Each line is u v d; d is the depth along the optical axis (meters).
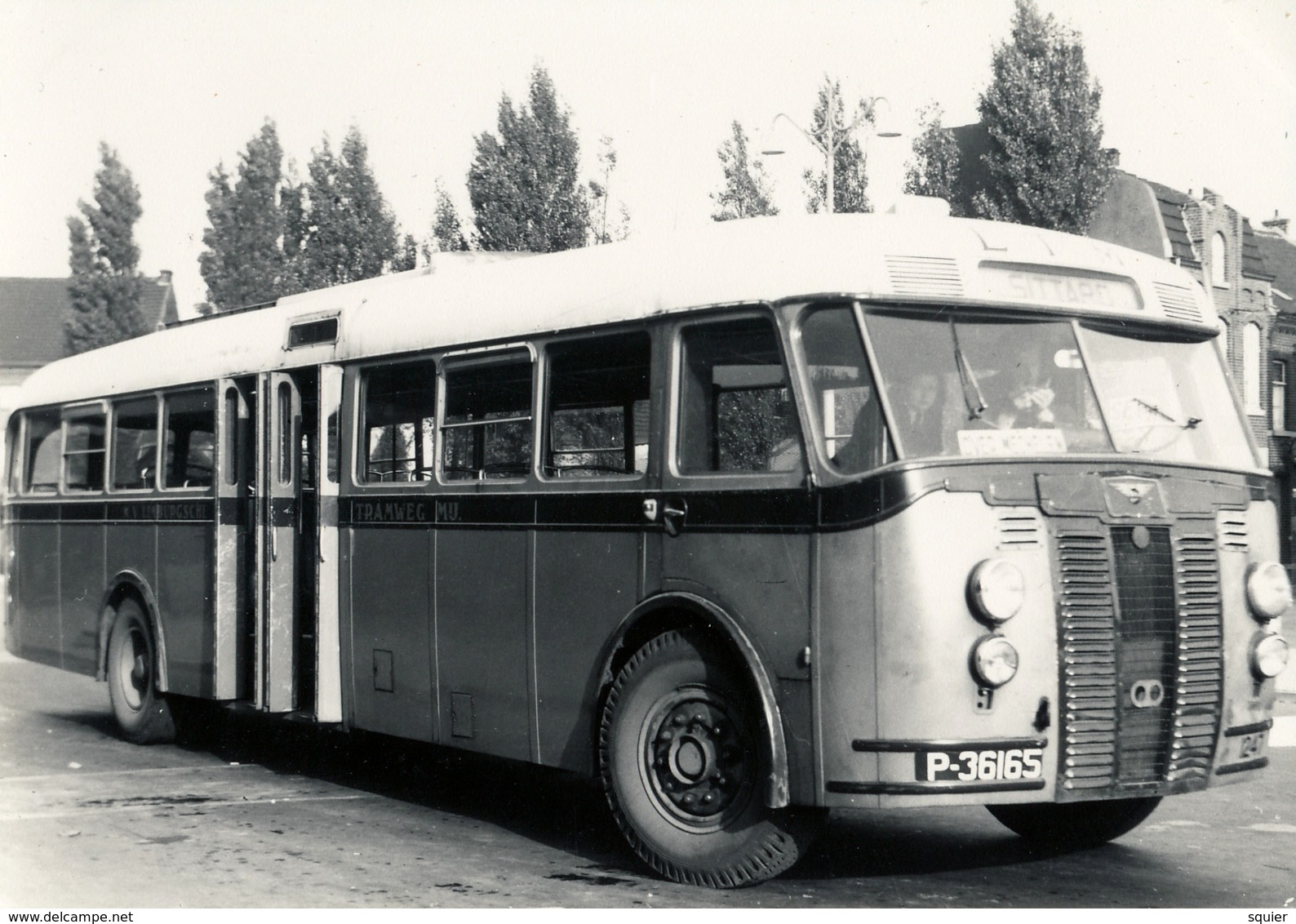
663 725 6.58
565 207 21.03
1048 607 5.91
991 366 6.25
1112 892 6.33
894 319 6.12
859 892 6.30
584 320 7.20
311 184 23.72
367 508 8.67
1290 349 35.94
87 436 12.23
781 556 6.12
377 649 8.55
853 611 5.85
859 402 6.02
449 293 8.35
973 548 5.82
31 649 12.80
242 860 7.00
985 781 5.75
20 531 13.09
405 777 9.74
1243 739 6.50
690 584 6.51
